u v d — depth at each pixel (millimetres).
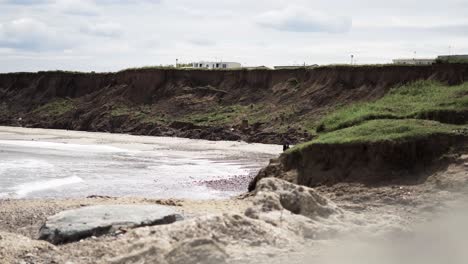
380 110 41906
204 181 37125
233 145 63031
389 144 28062
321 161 29719
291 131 66125
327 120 51031
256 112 76812
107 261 13734
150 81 94250
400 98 53312
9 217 21094
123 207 19516
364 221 17750
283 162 31484
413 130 29391
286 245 14664
